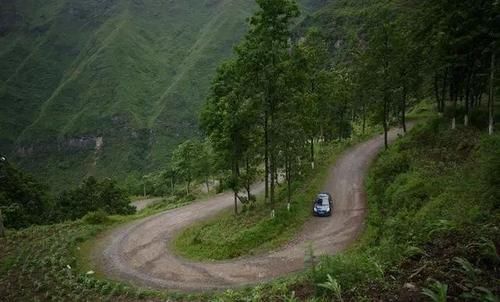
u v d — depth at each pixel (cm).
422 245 1146
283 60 3072
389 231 1938
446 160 3022
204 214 4528
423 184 2628
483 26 3359
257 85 3097
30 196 7169
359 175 4412
